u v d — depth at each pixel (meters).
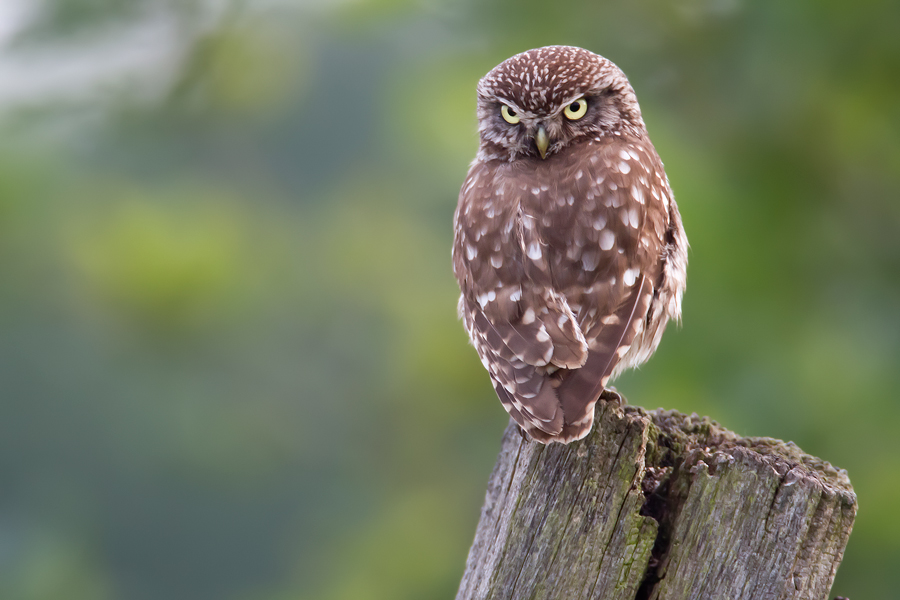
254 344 21.56
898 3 7.97
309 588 21.52
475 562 5.87
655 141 8.61
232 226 18.22
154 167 17.94
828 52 8.21
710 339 8.17
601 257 6.41
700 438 5.73
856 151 8.58
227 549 24.12
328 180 24.30
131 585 23.58
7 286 18.58
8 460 22.53
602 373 5.77
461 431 18.61
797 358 8.14
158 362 21.22
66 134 14.34
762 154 8.57
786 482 5.09
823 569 5.04
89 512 22.94
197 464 23.25
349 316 23.33
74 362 21.42
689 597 5.13
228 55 13.96
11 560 18.80
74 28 12.32
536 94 7.16
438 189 23.23
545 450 5.39
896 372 8.05
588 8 9.41
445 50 11.46
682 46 9.02
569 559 5.27
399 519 18.83
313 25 14.90
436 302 18.31
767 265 8.16
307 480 23.59
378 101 23.50
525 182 6.86
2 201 13.86
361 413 23.14
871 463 7.98
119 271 15.97
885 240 8.51
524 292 6.34
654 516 5.43
